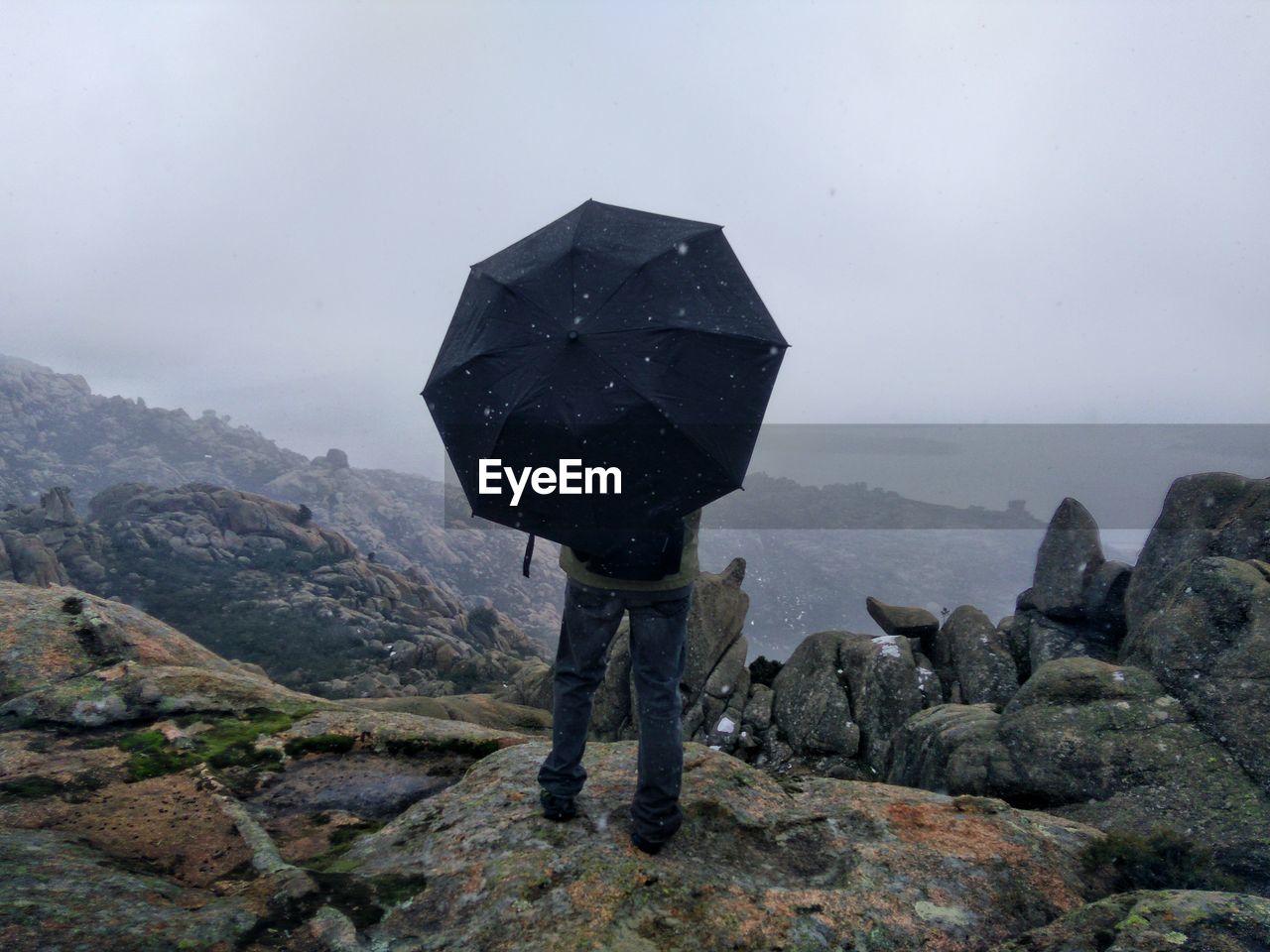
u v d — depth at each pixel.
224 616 67.88
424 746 3.62
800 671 6.82
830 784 3.09
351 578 82.62
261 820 2.97
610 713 7.11
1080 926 1.99
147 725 3.61
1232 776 3.42
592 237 2.36
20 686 3.78
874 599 7.09
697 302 2.21
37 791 2.90
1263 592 4.01
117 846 2.55
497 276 2.37
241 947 1.90
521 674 10.70
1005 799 3.92
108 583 71.44
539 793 2.79
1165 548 5.31
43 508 80.38
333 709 3.93
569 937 2.02
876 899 2.24
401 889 2.26
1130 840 2.52
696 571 2.37
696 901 2.19
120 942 1.81
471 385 2.18
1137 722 3.84
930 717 5.06
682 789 2.85
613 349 2.05
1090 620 6.02
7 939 1.75
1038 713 4.09
